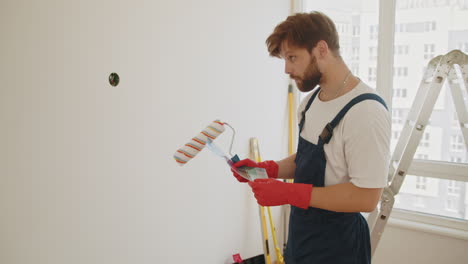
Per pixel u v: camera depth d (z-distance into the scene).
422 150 2.14
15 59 0.99
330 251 1.12
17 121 1.01
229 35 1.81
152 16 1.38
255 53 2.04
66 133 1.13
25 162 1.04
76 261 1.21
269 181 1.04
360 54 2.26
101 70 1.21
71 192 1.17
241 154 2.02
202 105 1.68
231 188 1.97
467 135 1.57
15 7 0.98
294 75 1.05
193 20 1.58
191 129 1.63
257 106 2.11
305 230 1.16
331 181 1.06
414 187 2.18
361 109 0.94
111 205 1.30
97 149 1.23
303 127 1.19
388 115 0.95
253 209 2.20
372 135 0.91
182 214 1.64
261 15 2.06
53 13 1.06
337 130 1.01
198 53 1.63
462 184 2.03
